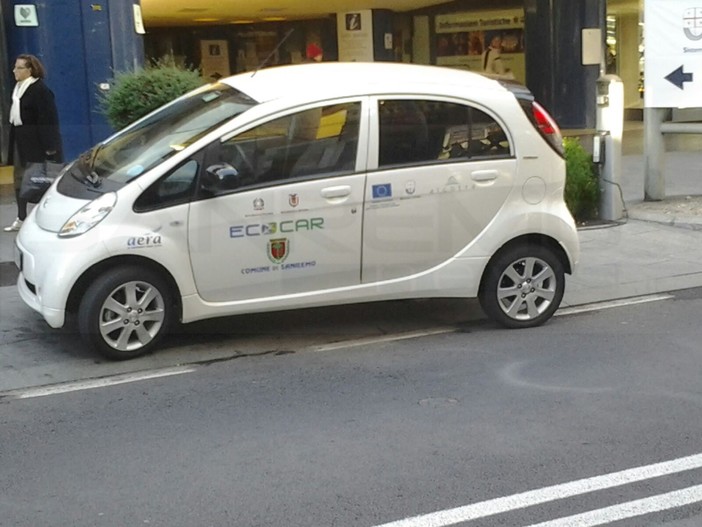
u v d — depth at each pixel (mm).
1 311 7789
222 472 4797
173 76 10086
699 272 8938
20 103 9875
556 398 5766
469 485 4590
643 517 4262
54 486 4684
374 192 6727
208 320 7527
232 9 20781
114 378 6309
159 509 4402
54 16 12438
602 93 10797
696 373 6195
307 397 5879
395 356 6691
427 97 6855
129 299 6473
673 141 17953
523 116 7125
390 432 5277
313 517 4289
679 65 11445
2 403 5887
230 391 6020
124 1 12828
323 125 6645
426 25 23453
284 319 7617
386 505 4395
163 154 6570
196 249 6461
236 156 6496
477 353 6711
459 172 6922
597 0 18922
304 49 24344
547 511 4316
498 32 22188
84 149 12648
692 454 4922
